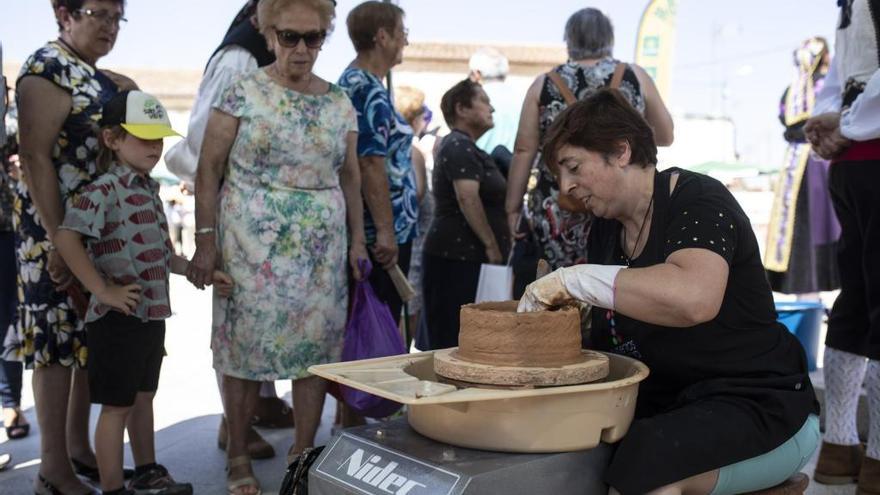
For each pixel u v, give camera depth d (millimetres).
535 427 1987
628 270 2105
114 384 3139
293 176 3447
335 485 2090
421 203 6316
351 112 3627
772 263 6273
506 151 5660
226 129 3416
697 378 2320
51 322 3357
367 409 3523
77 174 3346
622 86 4047
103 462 3189
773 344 2314
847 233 3533
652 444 2064
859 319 3537
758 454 2164
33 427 4691
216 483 3736
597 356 2184
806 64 6027
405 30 4027
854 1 3395
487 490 1893
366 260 3711
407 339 4391
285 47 3363
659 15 8164
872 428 3357
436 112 12250
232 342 3467
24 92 3256
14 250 4180
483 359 2057
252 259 3406
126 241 3131
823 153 3523
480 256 4934
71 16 3391
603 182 2283
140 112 3172
